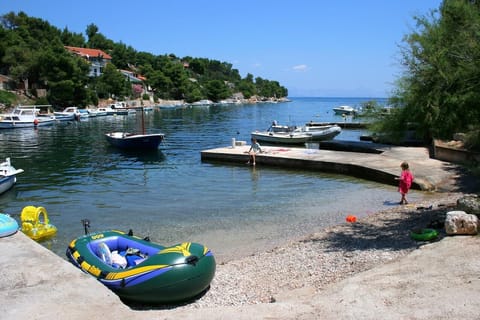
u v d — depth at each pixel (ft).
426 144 90.79
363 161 70.49
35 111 190.90
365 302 18.89
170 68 430.61
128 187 62.39
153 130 165.89
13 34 285.43
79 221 44.88
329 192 56.34
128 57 493.36
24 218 39.75
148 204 51.78
